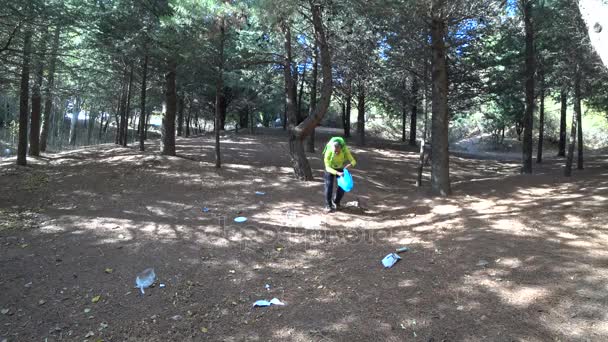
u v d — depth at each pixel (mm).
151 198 8773
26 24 9555
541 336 3148
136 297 4492
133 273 5031
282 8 9609
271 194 9484
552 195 8398
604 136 31234
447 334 3359
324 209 8250
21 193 8906
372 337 3467
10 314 4086
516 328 3289
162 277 4953
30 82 12922
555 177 11742
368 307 3969
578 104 12672
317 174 12906
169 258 5504
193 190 9648
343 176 7965
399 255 5219
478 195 9273
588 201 6984
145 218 7258
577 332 3127
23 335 3766
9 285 4621
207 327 3918
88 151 16125
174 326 3943
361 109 24203
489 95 18875
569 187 9320
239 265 5375
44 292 4527
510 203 7863
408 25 10492
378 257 5254
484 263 4508
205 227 6848
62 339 3730
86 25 12172
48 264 5215
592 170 14836
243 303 4371
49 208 7809
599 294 3547
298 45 16906
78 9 11539
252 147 19500
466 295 3898
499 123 30516
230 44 12922
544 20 13617
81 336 3781
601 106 18719
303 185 10469
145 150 17312
